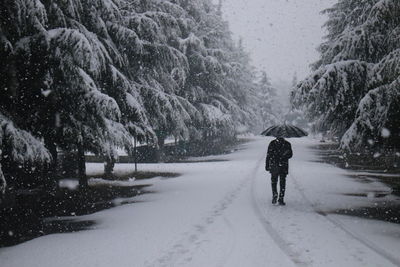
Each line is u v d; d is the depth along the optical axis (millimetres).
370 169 21438
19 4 9961
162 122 19500
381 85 12766
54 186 13070
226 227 8094
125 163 27031
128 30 15141
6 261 6273
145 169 21750
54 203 11977
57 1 11375
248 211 9773
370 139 13492
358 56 14734
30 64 11156
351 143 13484
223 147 41625
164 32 20000
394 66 10586
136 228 8250
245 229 7906
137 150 29141
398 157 23328
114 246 6887
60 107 11914
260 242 6945
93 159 32156
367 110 12773
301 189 13836
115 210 10531
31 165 11211
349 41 14625
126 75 16578
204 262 5898
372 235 7500
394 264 5742
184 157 31578
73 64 11125
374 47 14250
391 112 11820
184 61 21578
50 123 11867
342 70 13734
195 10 33594
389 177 17594
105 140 12992
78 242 7258
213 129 34500
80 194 13617
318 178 17062
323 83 13625
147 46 17609
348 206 10711
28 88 11469
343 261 5891
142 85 17703
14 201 11391
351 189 13992
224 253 6324
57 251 6699
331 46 15398
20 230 8609
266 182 15469
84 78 11484
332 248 6574
